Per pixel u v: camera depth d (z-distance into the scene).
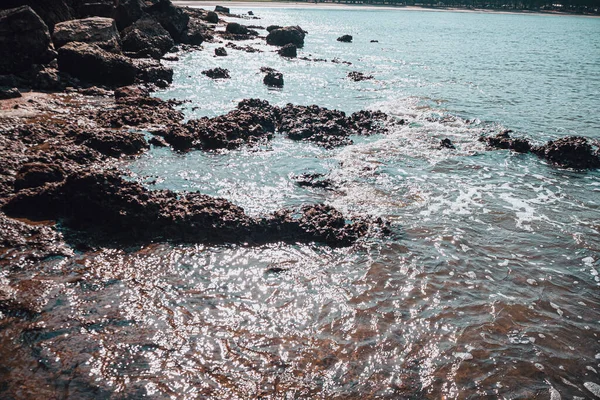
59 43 27.39
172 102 24.16
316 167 17.22
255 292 10.21
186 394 7.56
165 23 42.38
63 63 25.72
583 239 13.45
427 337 9.22
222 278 10.60
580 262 12.33
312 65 39.62
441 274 11.31
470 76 38.66
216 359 8.31
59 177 13.46
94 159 15.77
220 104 24.83
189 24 47.97
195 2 116.50
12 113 19.12
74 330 8.66
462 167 18.48
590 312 10.37
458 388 8.10
